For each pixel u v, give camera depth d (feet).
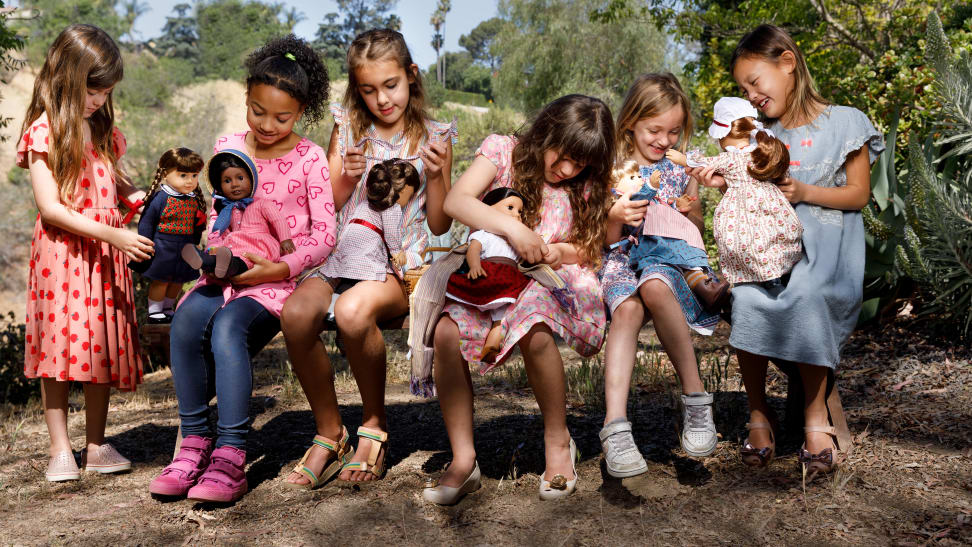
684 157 9.97
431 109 10.99
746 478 9.23
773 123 10.40
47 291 10.53
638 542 7.71
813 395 9.47
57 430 10.78
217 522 8.84
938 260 15.02
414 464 10.66
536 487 9.49
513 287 9.00
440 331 9.05
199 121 112.98
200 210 11.13
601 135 9.14
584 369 15.25
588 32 92.27
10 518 9.18
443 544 7.97
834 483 8.61
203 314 9.84
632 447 8.64
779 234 9.23
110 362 10.83
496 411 13.58
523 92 97.60
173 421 14.33
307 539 8.22
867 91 23.65
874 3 28.91
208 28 257.75
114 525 8.84
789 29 30.91
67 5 183.11
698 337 19.44
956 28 23.84
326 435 10.07
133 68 145.89
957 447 9.66
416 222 10.58
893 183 16.94
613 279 9.79
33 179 10.48
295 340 9.45
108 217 11.07
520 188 9.55
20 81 157.38
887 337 16.57
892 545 7.27
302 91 10.00
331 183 10.66
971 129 14.90
